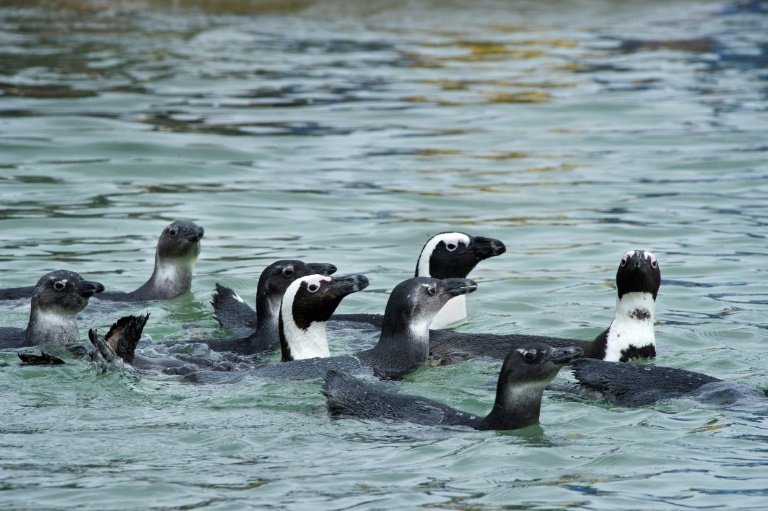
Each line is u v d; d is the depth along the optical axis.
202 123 25.45
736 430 10.14
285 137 24.69
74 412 10.48
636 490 8.88
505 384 10.22
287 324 12.71
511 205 20.30
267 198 20.58
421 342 12.79
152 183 21.22
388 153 23.75
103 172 21.69
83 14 36.88
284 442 9.78
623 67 32.47
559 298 15.55
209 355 12.80
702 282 16.09
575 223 19.22
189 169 22.20
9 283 15.79
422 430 10.14
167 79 29.27
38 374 11.56
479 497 8.70
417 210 19.98
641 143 24.56
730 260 17.08
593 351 12.84
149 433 9.93
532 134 25.42
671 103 28.12
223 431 10.01
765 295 15.46
